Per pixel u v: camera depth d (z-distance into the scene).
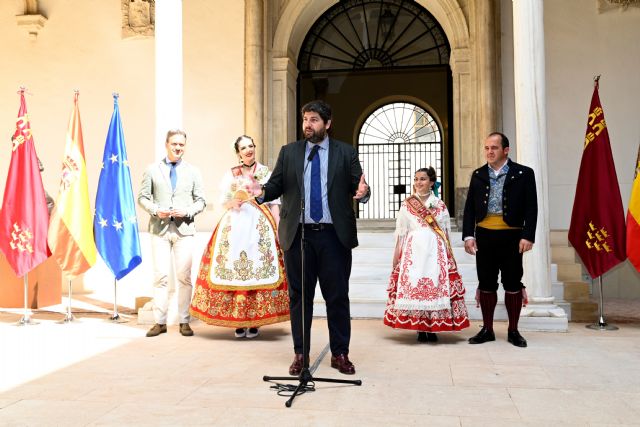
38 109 9.95
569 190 8.97
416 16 10.40
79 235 6.46
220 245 5.31
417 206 5.15
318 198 3.93
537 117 5.84
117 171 6.45
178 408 3.11
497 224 5.03
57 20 10.01
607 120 8.94
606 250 6.02
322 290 4.01
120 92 9.81
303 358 3.52
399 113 11.37
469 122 9.53
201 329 5.82
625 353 4.58
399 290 5.10
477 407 3.12
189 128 9.72
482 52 9.22
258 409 3.09
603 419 2.91
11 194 6.37
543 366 4.12
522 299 5.04
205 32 9.77
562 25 9.10
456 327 5.00
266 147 9.83
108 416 2.97
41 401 3.25
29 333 5.63
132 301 8.10
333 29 10.70
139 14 9.83
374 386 3.56
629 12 8.91
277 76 9.93
